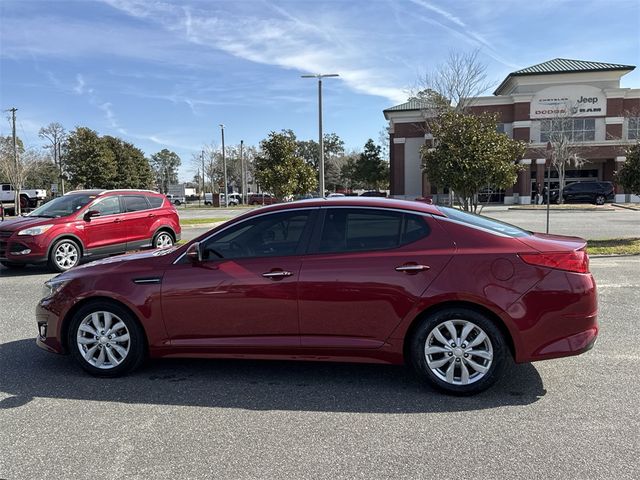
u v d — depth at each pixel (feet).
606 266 33.24
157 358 15.83
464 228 14.05
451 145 37.45
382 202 14.73
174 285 14.70
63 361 16.99
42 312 15.80
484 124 38.99
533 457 10.57
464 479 9.81
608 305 23.31
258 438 11.55
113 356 15.34
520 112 154.20
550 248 13.60
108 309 15.19
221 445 11.24
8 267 38.01
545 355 13.32
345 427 12.07
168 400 13.76
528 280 13.28
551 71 151.74
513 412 12.78
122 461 10.59
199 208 171.63
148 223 40.19
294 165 77.20
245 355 14.62
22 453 10.94
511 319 13.25
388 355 13.97
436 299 13.48
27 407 13.34
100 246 37.09
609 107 150.61
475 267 13.44
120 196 39.01
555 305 13.21
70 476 10.03
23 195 151.33
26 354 17.74
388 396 13.91
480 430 11.82
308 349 14.25
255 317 14.39
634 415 12.48
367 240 14.30
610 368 15.72
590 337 13.48
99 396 14.06
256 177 77.30
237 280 14.38
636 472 9.96
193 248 14.62
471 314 13.48
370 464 10.39
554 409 12.90
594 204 125.59
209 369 16.17
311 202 14.99
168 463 10.50
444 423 12.21
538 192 150.82
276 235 14.78
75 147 168.86
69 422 12.44
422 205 14.90
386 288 13.69
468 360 13.64
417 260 13.70
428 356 13.83
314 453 10.85
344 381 15.07
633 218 77.71
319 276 13.98
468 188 38.22
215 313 14.56
